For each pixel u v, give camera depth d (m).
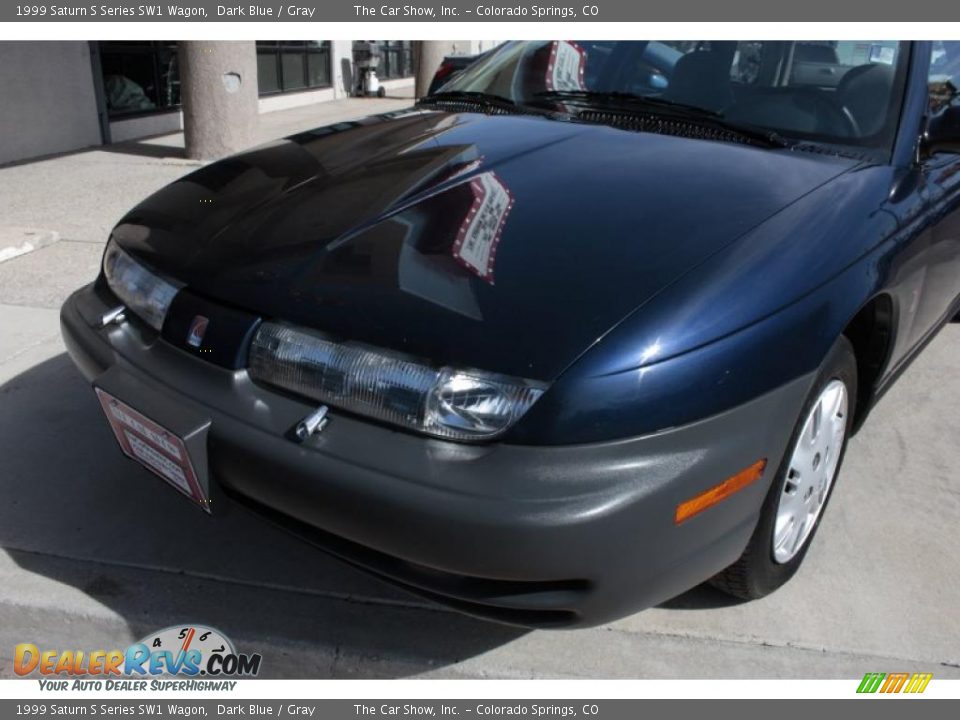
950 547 2.44
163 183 6.80
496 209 1.96
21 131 7.74
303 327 1.77
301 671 2.05
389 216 1.99
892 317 2.32
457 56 10.42
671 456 1.61
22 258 4.72
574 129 2.49
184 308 1.96
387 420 1.67
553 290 1.69
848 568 2.34
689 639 2.09
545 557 1.55
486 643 2.07
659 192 2.02
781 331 1.76
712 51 2.77
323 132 2.77
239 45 7.68
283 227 2.04
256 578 2.23
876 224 2.12
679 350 1.62
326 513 1.68
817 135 2.52
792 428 1.83
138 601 2.15
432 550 1.60
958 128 2.47
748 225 1.90
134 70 9.30
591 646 2.07
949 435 3.07
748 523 1.83
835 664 2.03
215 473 1.85
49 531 2.39
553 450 1.58
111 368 2.07
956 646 2.08
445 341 1.63
